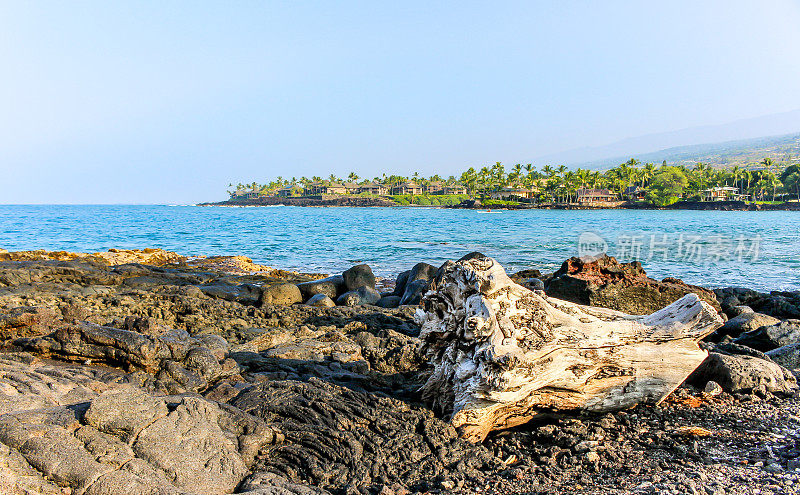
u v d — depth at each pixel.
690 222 80.25
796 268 25.97
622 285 10.46
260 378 6.75
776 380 6.84
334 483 4.58
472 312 5.47
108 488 3.90
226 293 14.45
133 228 64.88
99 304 11.46
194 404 5.00
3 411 4.67
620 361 5.73
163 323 10.24
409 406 5.71
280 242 43.59
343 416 5.34
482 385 5.11
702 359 6.08
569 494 4.34
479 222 81.62
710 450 5.10
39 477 3.97
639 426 5.68
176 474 4.22
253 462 4.77
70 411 4.67
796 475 4.52
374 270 26.17
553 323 5.58
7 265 15.58
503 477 4.73
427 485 4.55
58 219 94.38
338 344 8.24
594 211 144.88
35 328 7.15
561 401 5.71
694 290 11.09
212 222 83.62
